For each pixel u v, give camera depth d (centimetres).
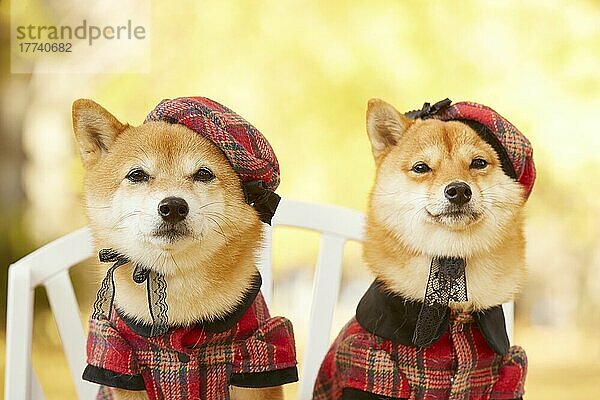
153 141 265
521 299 661
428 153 289
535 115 616
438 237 284
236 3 607
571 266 648
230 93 611
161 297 266
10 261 647
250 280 279
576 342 649
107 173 269
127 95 610
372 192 301
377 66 614
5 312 640
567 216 636
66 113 643
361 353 281
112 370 266
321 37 613
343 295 622
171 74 609
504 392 286
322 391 305
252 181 271
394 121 302
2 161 662
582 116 617
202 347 270
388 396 278
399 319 282
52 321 637
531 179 300
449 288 280
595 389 593
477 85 613
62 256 338
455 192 277
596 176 627
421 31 611
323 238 355
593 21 611
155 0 605
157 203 255
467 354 279
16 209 654
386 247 292
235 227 270
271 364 274
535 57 612
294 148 619
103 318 273
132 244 265
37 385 332
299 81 614
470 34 611
